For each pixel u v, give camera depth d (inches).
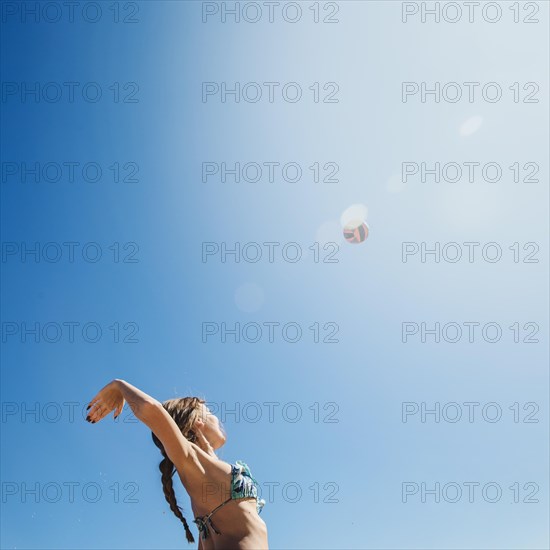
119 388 147.9
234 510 144.3
